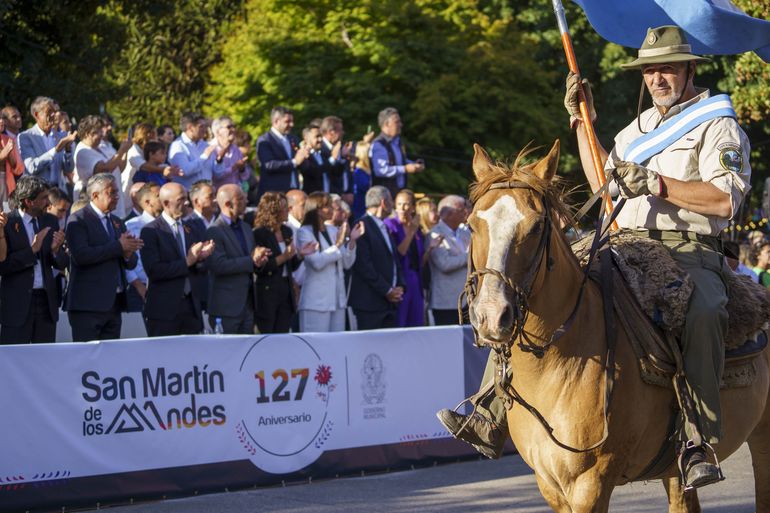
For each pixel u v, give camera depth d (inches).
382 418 614.5
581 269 331.6
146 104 2348.7
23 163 741.9
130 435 520.1
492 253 287.3
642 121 370.0
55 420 498.6
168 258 628.1
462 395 653.3
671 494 407.8
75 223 607.5
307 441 581.0
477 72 1872.5
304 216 709.9
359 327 720.3
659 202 354.0
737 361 356.8
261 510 511.8
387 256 727.1
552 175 307.0
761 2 1081.4
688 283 334.6
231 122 807.7
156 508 512.7
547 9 1978.3
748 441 415.2
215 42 2465.6
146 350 527.8
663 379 331.3
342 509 515.8
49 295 613.3
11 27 1369.3
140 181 763.4
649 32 357.1
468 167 1839.3
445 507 521.7
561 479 322.3
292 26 1969.7
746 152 339.3
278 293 677.3
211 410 546.6
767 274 876.0
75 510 502.3
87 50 1502.2
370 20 1905.8
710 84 1683.1
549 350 318.3
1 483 482.0
